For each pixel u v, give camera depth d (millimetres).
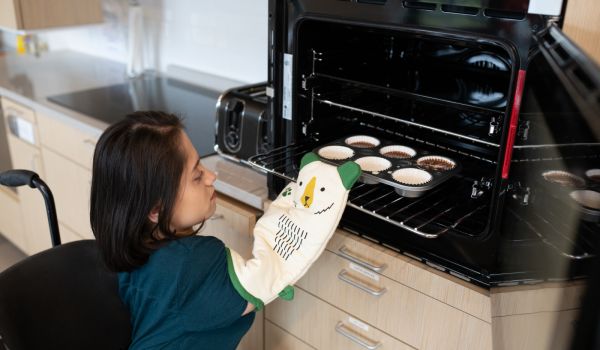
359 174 1057
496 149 1357
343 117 1554
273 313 1614
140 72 2660
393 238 1267
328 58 1406
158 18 2586
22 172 1261
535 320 676
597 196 561
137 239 988
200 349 1097
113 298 1156
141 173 937
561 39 783
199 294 1020
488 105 1329
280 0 1296
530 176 918
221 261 1041
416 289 1234
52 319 1060
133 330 1131
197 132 1962
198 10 2389
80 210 2213
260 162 1394
